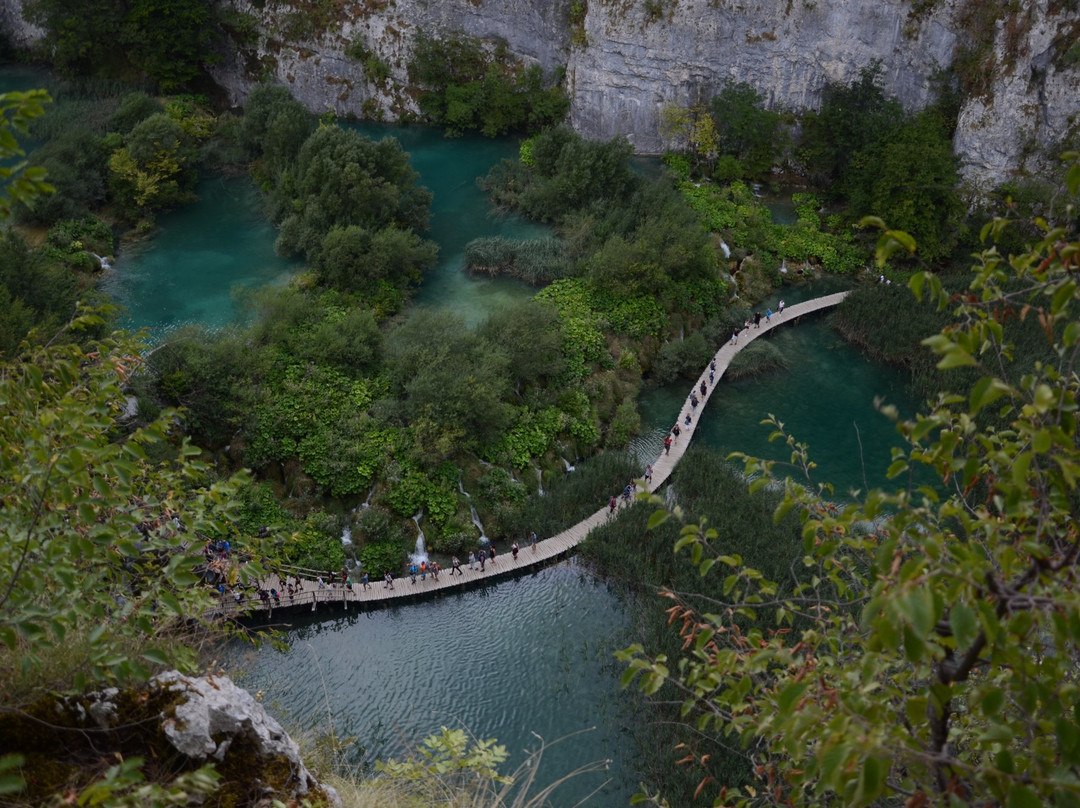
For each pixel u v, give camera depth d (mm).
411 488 46656
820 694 9117
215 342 49812
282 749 10820
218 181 73500
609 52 78000
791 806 10211
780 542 42969
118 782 7219
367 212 63781
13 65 87562
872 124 70812
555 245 66188
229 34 84250
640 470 51031
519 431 51406
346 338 52000
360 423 48531
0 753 9203
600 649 40406
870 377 59469
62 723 9578
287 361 51469
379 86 84125
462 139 83625
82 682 9055
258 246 65688
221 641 18109
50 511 10281
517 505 48719
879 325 61250
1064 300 7914
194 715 10039
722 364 59469
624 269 60750
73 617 9398
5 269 47594
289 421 48000
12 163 64312
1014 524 9250
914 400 57219
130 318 57062
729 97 74938
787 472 51438
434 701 38094
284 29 83250
